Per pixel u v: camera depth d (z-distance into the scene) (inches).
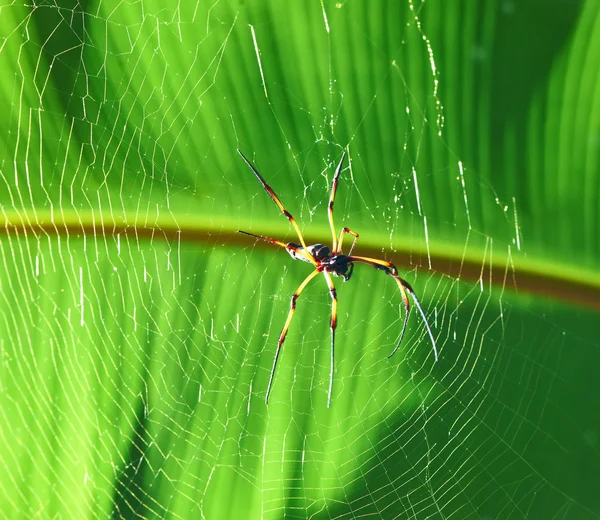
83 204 28.2
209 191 28.4
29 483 28.1
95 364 28.5
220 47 28.0
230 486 28.4
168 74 28.0
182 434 28.5
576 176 28.1
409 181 28.5
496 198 28.4
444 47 28.0
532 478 28.5
